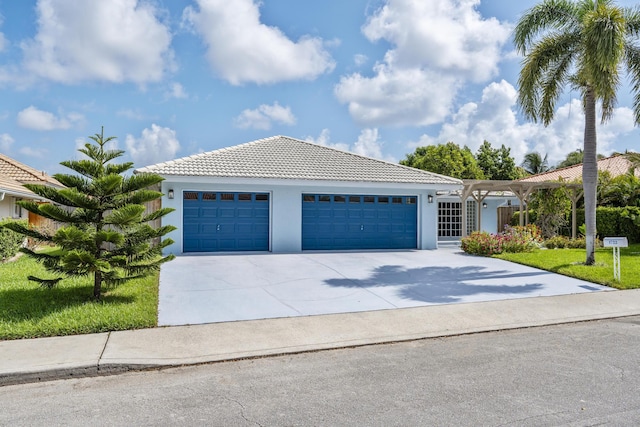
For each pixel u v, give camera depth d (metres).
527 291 9.80
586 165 13.06
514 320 7.55
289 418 3.91
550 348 6.09
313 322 7.19
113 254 8.05
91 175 7.95
